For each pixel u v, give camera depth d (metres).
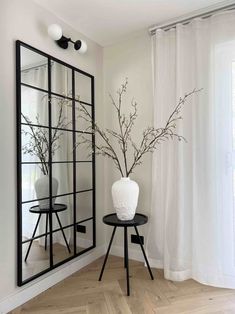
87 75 2.52
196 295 1.90
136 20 2.26
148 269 2.17
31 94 1.92
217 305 1.78
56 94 2.16
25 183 1.87
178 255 2.11
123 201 2.11
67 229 2.29
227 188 2.02
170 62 2.25
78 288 2.03
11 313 1.71
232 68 2.02
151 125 2.46
